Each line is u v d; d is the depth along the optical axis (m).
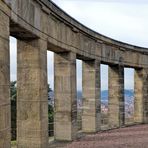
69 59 24.77
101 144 22.75
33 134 19.12
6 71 14.05
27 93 19.12
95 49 29.55
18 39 19.02
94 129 29.83
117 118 34.38
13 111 39.50
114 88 34.47
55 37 21.47
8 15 14.27
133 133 28.88
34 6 17.78
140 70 38.41
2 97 13.60
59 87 25.14
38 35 18.50
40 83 19.09
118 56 33.84
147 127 33.94
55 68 25.16
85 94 30.19
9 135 14.45
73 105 25.41
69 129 24.92
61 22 22.50
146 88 38.72
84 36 27.31
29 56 18.95
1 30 13.46
